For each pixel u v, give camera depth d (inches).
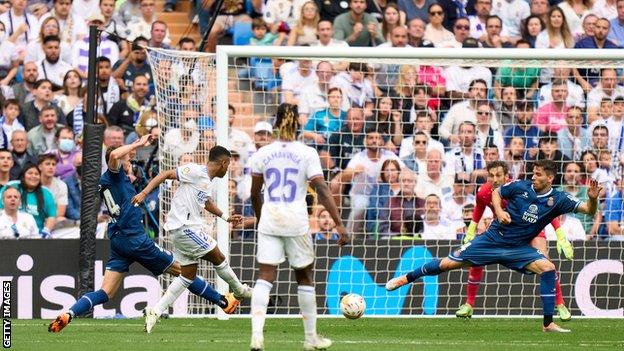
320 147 1831.9
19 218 1776.6
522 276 1621.6
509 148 1840.6
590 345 1120.2
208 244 1241.4
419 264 1598.2
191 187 1224.8
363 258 1590.8
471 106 1857.8
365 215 1769.2
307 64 1931.6
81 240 1489.9
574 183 1814.7
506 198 1302.9
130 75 2007.9
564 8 2220.7
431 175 1791.3
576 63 1610.5
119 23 2114.9
